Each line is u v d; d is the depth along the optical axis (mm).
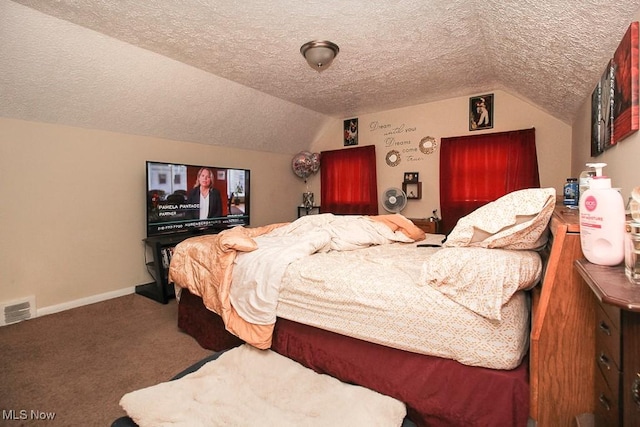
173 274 2389
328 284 1560
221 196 4191
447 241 1557
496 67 2959
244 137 4523
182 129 3812
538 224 1312
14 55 2287
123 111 3199
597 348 974
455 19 2182
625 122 1354
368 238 2398
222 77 3320
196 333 2377
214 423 1237
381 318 1388
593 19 1404
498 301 1146
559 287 1053
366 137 4938
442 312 1256
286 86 3619
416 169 4508
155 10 2070
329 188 5301
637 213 783
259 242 2143
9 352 2207
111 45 2504
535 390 1085
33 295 2879
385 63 2963
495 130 3893
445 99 4207
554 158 3590
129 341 2379
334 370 1569
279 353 1796
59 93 2721
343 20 2197
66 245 3082
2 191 2695
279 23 2232
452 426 1249
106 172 3338
